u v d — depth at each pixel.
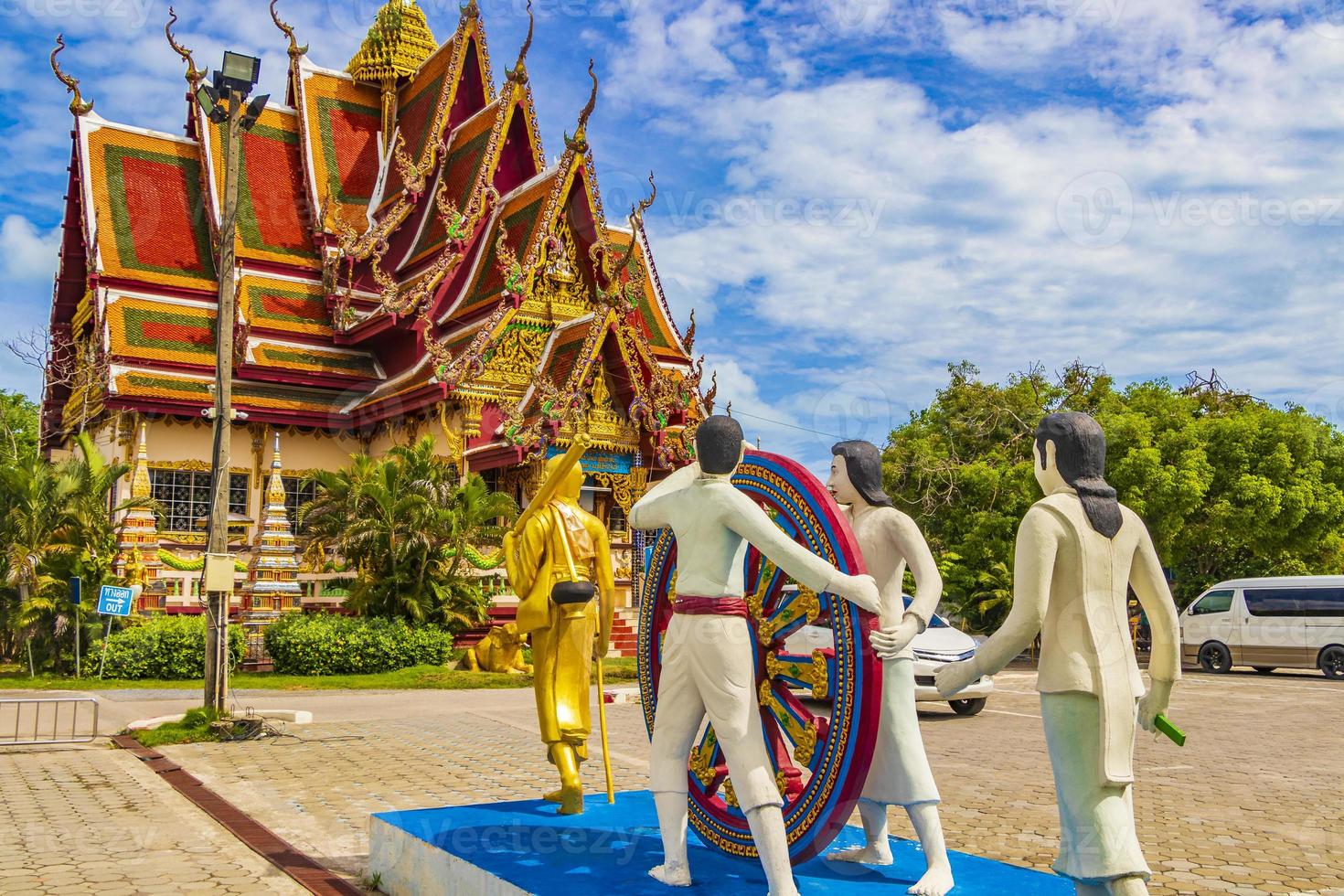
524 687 21.58
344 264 34.53
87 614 21.44
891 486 30.59
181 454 30.62
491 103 35.50
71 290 36.97
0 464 23.17
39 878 6.79
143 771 11.09
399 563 23.86
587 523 7.11
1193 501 27.16
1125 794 4.25
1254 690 21.09
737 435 4.99
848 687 4.81
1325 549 30.36
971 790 10.14
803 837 5.00
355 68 39.06
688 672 4.99
